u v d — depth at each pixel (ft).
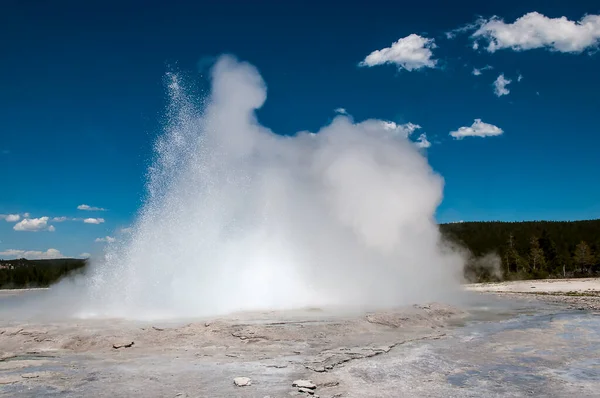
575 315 62.85
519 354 38.63
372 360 36.35
